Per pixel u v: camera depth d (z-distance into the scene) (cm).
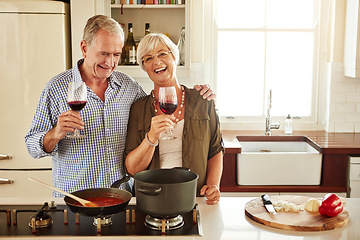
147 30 370
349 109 399
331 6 397
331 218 173
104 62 198
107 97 212
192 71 394
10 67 328
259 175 332
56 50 329
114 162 214
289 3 400
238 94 412
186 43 356
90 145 209
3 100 330
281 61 407
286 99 412
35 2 323
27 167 337
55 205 182
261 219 172
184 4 358
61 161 212
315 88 409
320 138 371
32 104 331
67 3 342
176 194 152
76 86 182
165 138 205
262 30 402
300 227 165
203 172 216
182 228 161
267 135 386
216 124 223
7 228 160
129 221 165
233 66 407
